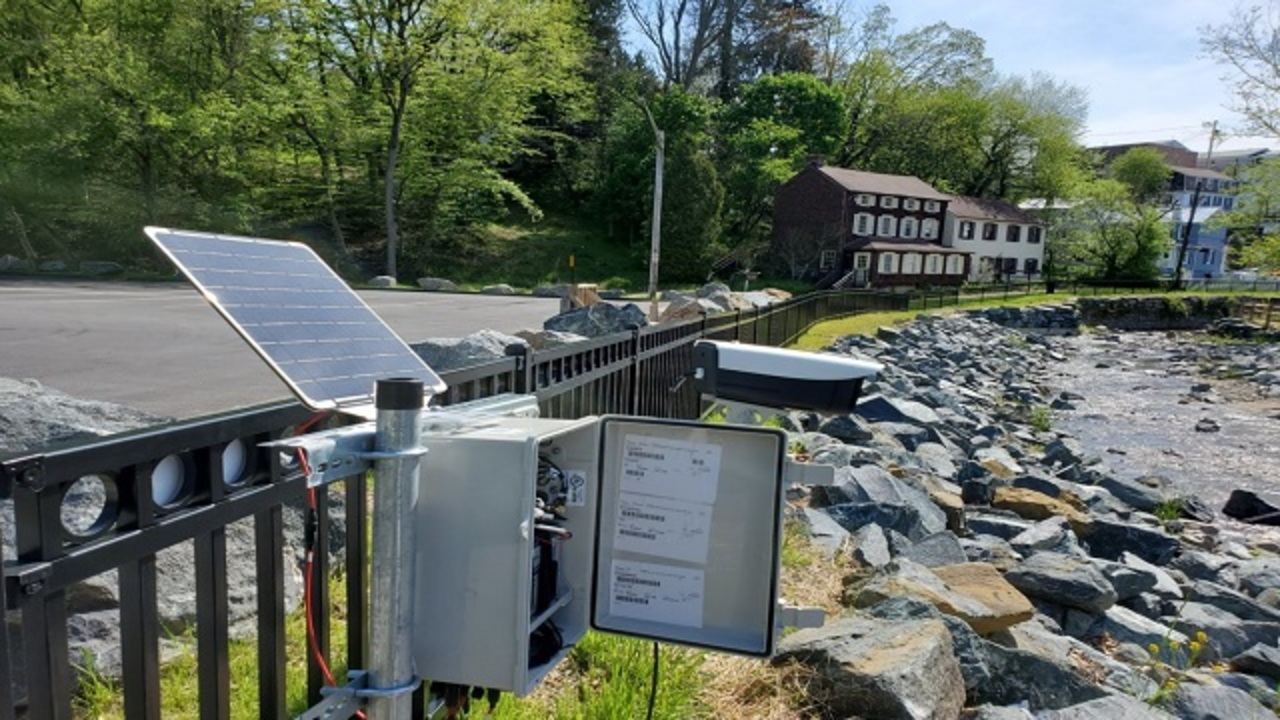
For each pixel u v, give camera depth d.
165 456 1.55
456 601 1.71
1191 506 10.72
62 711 1.33
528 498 1.69
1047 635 4.59
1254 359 29.47
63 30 31.62
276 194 36.44
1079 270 61.62
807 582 4.48
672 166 43.66
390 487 1.62
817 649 3.32
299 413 1.94
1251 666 5.25
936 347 23.22
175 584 2.80
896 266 50.50
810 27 62.88
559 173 52.75
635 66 59.44
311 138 34.91
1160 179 70.12
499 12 34.06
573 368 4.63
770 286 44.94
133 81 29.06
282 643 1.95
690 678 3.09
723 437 1.97
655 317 11.08
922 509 6.89
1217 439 16.11
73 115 28.72
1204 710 4.10
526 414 2.36
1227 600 6.61
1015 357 27.73
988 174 64.44
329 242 37.66
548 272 42.00
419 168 38.41
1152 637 5.31
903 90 61.41
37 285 22.27
